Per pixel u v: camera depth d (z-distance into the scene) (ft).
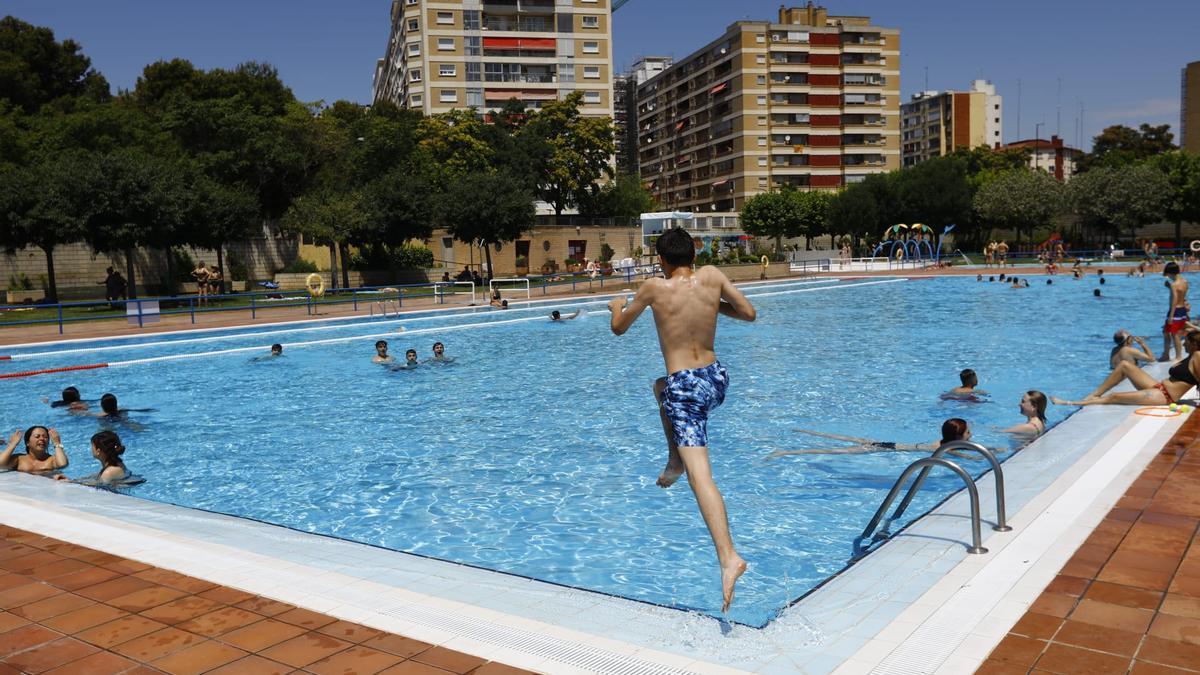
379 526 22.97
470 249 166.91
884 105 305.12
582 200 231.50
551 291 120.06
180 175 118.52
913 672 10.56
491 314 90.43
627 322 13.52
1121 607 12.38
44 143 134.41
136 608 13.16
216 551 16.42
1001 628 11.81
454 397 43.34
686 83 345.31
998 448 29.25
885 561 15.01
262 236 160.56
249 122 159.94
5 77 160.66
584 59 267.18
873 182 228.02
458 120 205.46
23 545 16.63
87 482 27.53
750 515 22.95
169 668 10.97
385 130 183.42
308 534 18.39
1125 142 349.82
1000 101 503.61
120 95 199.21
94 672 10.89
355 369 53.78
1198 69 255.70
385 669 10.85
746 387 43.75
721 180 318.24
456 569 15.57
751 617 16.15
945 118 435.12
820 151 302.25
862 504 23.81
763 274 148.97
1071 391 40.52
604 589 18.02
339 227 130.82
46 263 126.21
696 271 13.30
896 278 141.59
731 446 31.12
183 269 141.38
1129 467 20.97
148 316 81.97
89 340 64.54
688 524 22.54
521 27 261.85
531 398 42.70
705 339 13.00
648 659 11.15
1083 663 10.62
